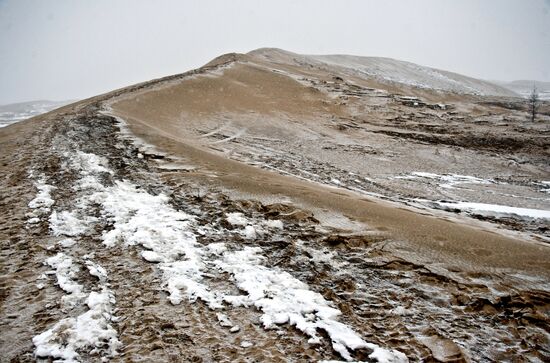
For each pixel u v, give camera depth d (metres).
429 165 28.39
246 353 5.70
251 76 48.56
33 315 6.33
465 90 111.50
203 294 7.05
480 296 7.21
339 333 6.15
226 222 10.34
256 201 11.49
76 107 29.92
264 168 20.22
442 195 20.73
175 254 8.43
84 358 5.45
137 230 9.49
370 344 5.94
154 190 12.53
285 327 6.32
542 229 14.79
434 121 41.97
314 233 9.72
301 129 34.62
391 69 113.88
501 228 13.95
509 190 22.98
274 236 9.65
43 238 9.10
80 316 6.24
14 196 11.63
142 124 23.23
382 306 7.01
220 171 14.83
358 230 9.79
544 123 40.94
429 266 8.13
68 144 17.47
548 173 28.12
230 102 38.31
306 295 7.20
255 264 8.33
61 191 12.12
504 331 6.48
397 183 22.56
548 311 6.88
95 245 8.88
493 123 41.53
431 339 6.21
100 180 13.18
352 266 8.31
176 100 35.28
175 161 15.73
